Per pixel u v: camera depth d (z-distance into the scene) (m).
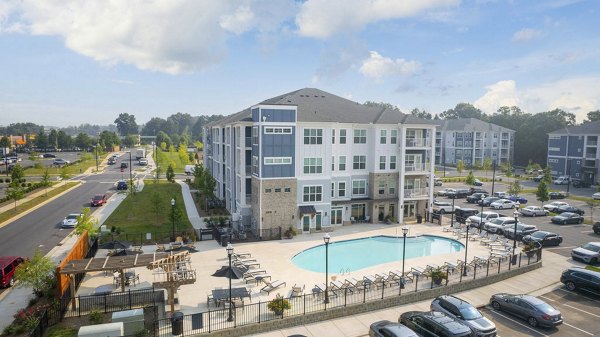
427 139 43.91
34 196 55.94
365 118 43.28
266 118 35.94
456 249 34.56
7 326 18.39
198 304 21.45
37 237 34.81
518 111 154.88
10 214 44.34
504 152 115.62
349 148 42.25
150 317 19.84
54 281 21.62
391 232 39.00
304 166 38.50
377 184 42.94
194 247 32.31
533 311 20.09
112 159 107.69
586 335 19.27
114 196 56.97
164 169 89.69
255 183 37.72
